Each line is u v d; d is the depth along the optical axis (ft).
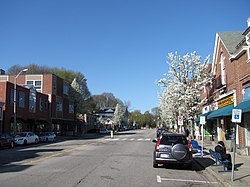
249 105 57.62
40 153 71.10
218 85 89.81
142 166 49.19
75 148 86.22
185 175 42.29
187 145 47.06
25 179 35.53
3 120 128.06
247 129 67.56
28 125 152.66
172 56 103.04
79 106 215.10
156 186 33.37
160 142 47.57
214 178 40.52
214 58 94.53
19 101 142.00
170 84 103.14
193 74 102.32
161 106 188.34
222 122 87.76
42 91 180.04
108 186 32.12
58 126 193.57
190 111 99.19
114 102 504.43
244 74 66.49
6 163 51.34
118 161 54.70
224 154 45.34
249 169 45.19
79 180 35.14
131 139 142.82
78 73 292.20
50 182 33.68
